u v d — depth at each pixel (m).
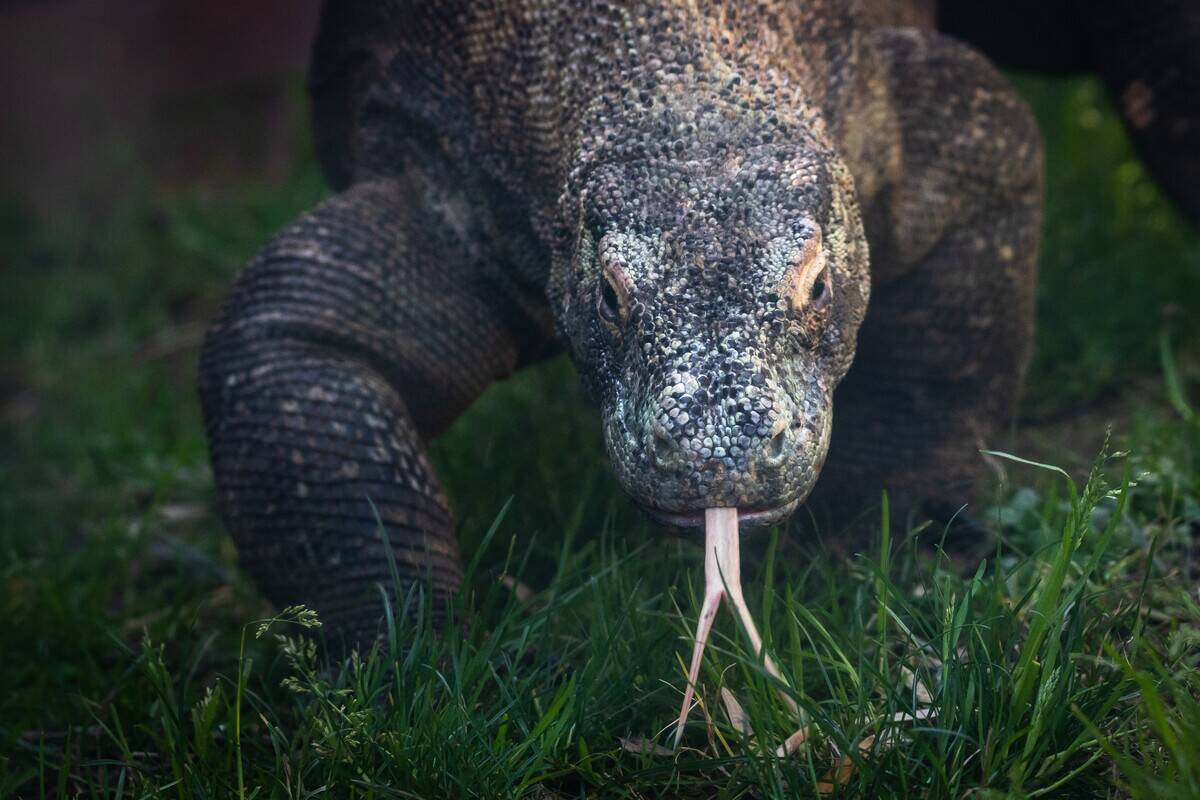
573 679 3.41
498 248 4.30
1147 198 7.67
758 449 3.05
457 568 4.19
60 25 12.46
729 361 3.12
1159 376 6.29
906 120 4.64
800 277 3.28
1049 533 4.19
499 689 3.63
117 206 11.87
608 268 3.36
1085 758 3.19
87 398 8.49
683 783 3.32
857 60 4.26
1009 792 3.02
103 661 4.86
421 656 3.61
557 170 4.00
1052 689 3.16
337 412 4.18
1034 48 6.32
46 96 12.41
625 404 3.25
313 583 4.12
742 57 3.82
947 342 4.87
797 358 3.26
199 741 3.50
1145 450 4.89
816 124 3.73
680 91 3.70
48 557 5.78
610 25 3.87
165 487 6.29
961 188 4.70
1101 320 6.48
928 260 4.78
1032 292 5.03
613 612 3.88
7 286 10.79
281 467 4.15
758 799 3.26
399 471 4.16
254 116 12.30
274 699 4.24
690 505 3.08
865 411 4.98
